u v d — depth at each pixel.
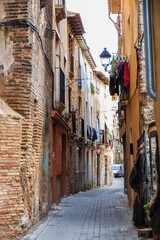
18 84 10.78
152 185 10.44
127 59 17.11
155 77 8.32
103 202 20.17
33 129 12.02
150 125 9.91
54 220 13.43
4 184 9.66
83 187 31.86
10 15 10.94
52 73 17.02
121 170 62.47
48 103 15.59
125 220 13.38
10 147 9.84
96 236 10.59
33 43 11.29
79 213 15.49
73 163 27.17
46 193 14.64
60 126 19.80
